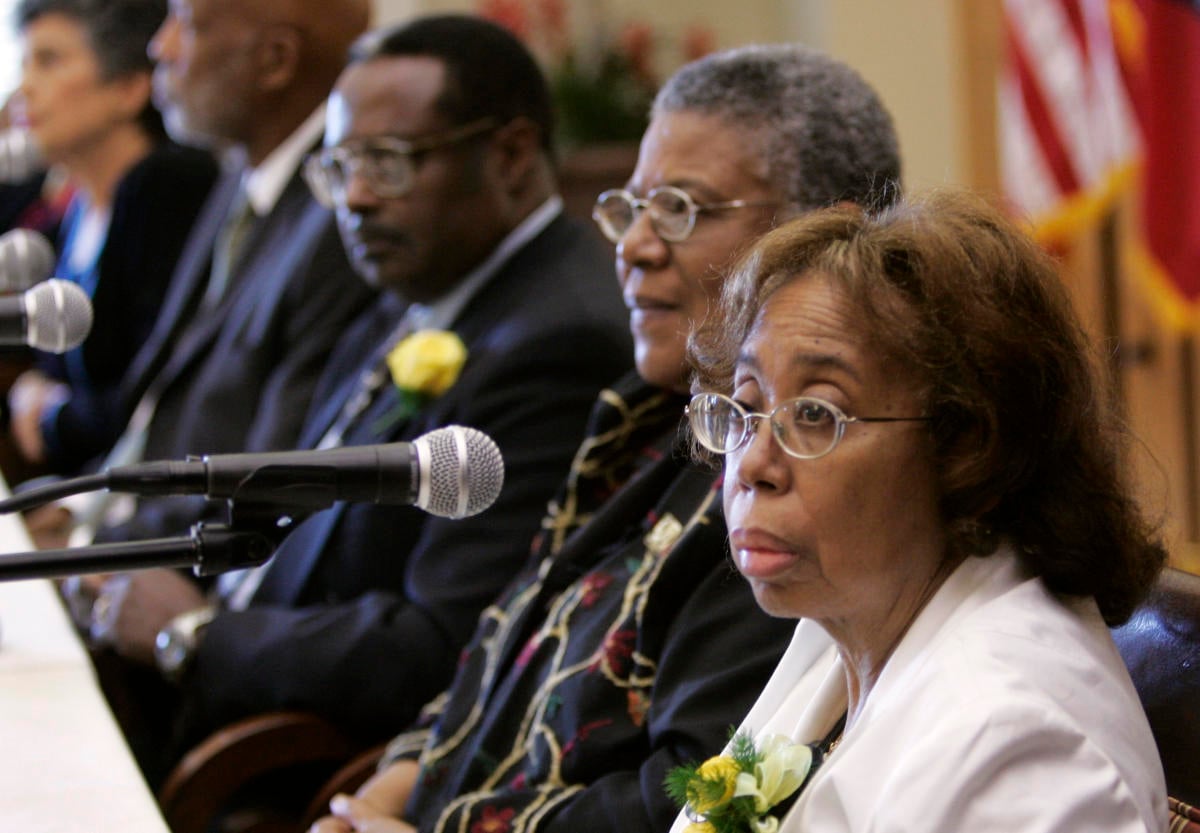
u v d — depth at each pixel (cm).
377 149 1005
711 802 459
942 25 2036
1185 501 1773
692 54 2219
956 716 409
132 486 493
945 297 443
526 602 753
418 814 761
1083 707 423
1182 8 1470
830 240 466
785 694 538
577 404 929
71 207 1991
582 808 629
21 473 1686
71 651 838
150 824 607
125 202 1686
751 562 455
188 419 1307
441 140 1002
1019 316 446
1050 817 393
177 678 1000
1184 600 532
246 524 505
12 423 1703
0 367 1850
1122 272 1770
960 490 445
